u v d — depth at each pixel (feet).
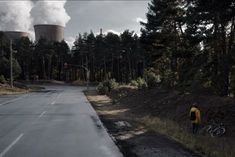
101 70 505.25
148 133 58.75
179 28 138.51
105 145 47.44
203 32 89.04
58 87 375.25
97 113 100.17
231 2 58.54
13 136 56.39
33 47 547.49
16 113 99.86
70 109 114.21
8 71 372.79
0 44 431.02
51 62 550.36
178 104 88.07
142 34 177.37
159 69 170.81
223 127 59.31
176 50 123.03
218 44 86.22
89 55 515.50
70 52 577.84
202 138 53.57
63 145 47.67
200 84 89.97
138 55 425.69
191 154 39.63
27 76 504.84
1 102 150.30
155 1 158.92
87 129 65.21
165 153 40.32
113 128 66.44
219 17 65.05
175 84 120.37
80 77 531.91
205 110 71.20
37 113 99.76
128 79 446.19
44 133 59.88
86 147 45.98
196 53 112.47
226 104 68.44
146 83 150.61
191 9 71.36
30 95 211.61
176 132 58.59
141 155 39.60
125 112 104.53
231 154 40.19
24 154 41.32
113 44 473.67
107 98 177.27
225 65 73.61
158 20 151.43
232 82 75.46
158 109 96.17
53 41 550.36
